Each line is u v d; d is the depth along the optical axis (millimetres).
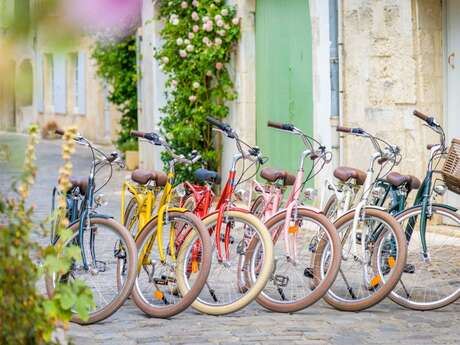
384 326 7125
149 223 7645
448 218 7879
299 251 7715
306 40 14570
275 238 7809
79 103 34750
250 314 7609
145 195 7953
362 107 13141
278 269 7746
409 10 12398
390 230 7531
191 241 7480
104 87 25594
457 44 12195
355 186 8148
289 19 15070
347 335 6797
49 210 15383
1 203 3867
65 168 4332
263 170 8102
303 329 6992
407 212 7902
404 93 12547
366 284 7703
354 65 13234
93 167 7613
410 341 6617
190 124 17219
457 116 12258
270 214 8047
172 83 17438
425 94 12375
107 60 24234
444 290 7715
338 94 13461
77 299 3879
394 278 7441
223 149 17297
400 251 7434
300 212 7695
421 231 7852
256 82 16328
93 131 33969
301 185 7984
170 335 6805
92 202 7559
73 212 7695
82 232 7434
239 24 16344
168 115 18844
